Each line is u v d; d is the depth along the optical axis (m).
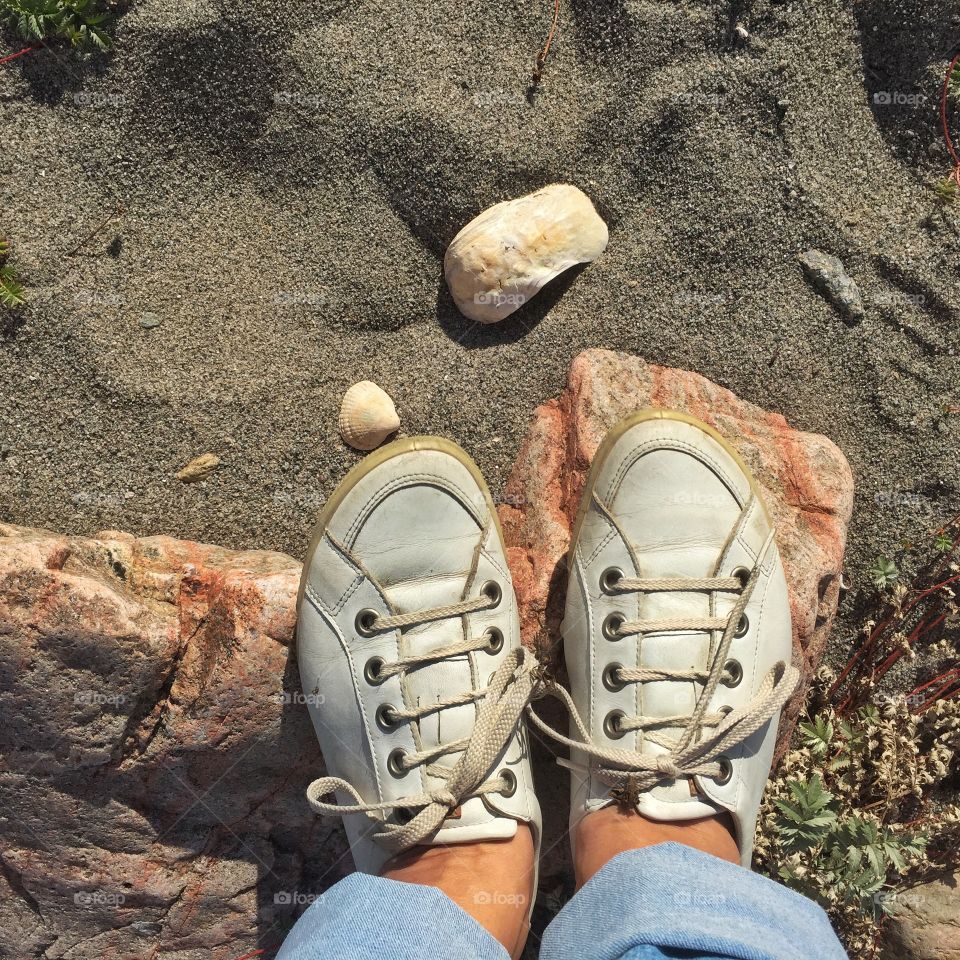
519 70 0.56
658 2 0.55
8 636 0.49
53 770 0.51
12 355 0.55
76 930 0.55
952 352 0.58
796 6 0.56
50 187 0.55
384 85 0.55
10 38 0.54
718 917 0.42
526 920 0.48
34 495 0.56
